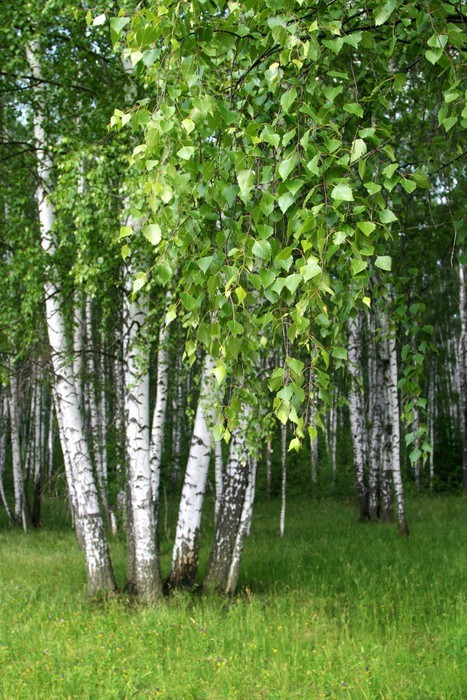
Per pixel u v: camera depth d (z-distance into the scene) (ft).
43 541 44.96
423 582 26.55
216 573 25.13
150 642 19.53
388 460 46.42
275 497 68.39
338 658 18.06
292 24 7.46
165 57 8.09
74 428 26.30
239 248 7.74
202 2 7.93
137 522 24.68
